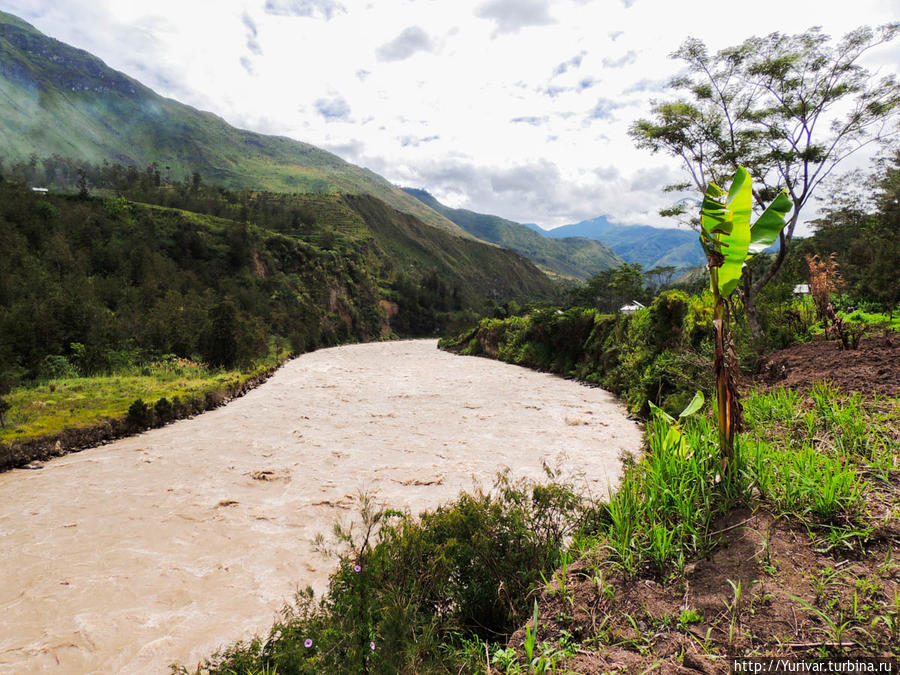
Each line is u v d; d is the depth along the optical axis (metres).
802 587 2.37
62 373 21.09
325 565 6.13
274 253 84.31
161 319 30.88
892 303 13.81
